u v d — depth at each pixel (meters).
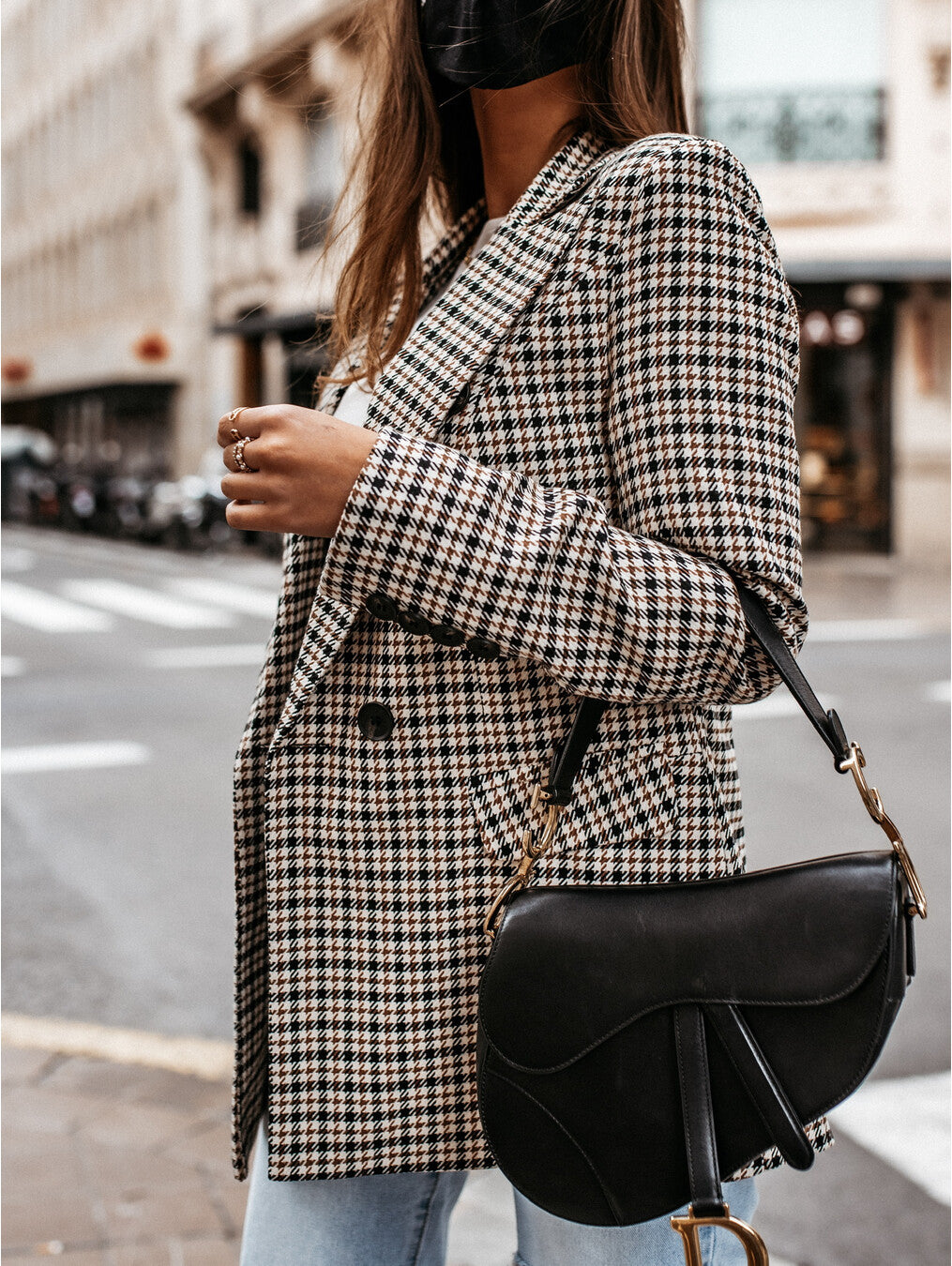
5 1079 2.86
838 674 8.13
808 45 15.69
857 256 15.83
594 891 0.95
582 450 0.99
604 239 0.98
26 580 14.47
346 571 0.92
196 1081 2.87
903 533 16.39
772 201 15.89
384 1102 1.02
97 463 30.61
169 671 8.37
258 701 1.12
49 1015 3.24
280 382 22.98
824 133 15.78
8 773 5.71
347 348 1.30
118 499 21.31
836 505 16.89
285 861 1.04
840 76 15.70
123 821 4.98
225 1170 2.46
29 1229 2.21
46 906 4.04
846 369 16.73
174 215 26.81
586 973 0.92
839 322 16.56
